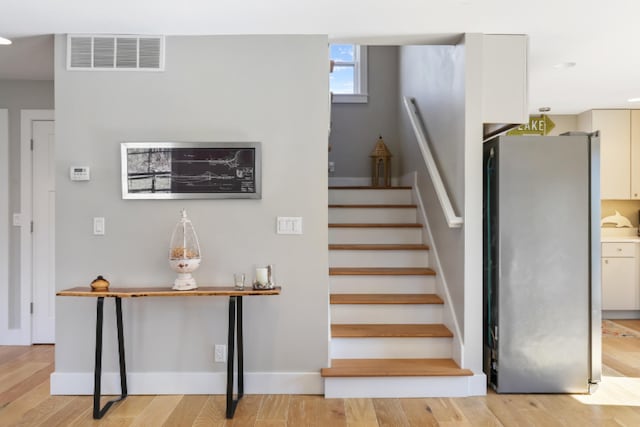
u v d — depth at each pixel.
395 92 6.04
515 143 3.34
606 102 5.27
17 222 4.59
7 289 4.58
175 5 2.82
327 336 3.36
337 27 3.18
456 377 3.27
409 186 5.12
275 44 3.35
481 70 3.28
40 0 2.75
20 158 4.58
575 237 3.34
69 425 2.84
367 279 4.02
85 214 3.32
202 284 3.34
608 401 3.21
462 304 3.37
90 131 3.32
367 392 3.28
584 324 3.34
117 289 3.19
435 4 2.81
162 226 3.33
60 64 3.30
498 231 3.34
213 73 3.34
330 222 4.78
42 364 4.01
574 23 3.09
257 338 3.35
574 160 3.35
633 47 3.51
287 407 3.11
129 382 3.33
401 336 3.50
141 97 3.33
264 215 3.35
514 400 3.23
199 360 3.35
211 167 3.32
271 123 3.35
